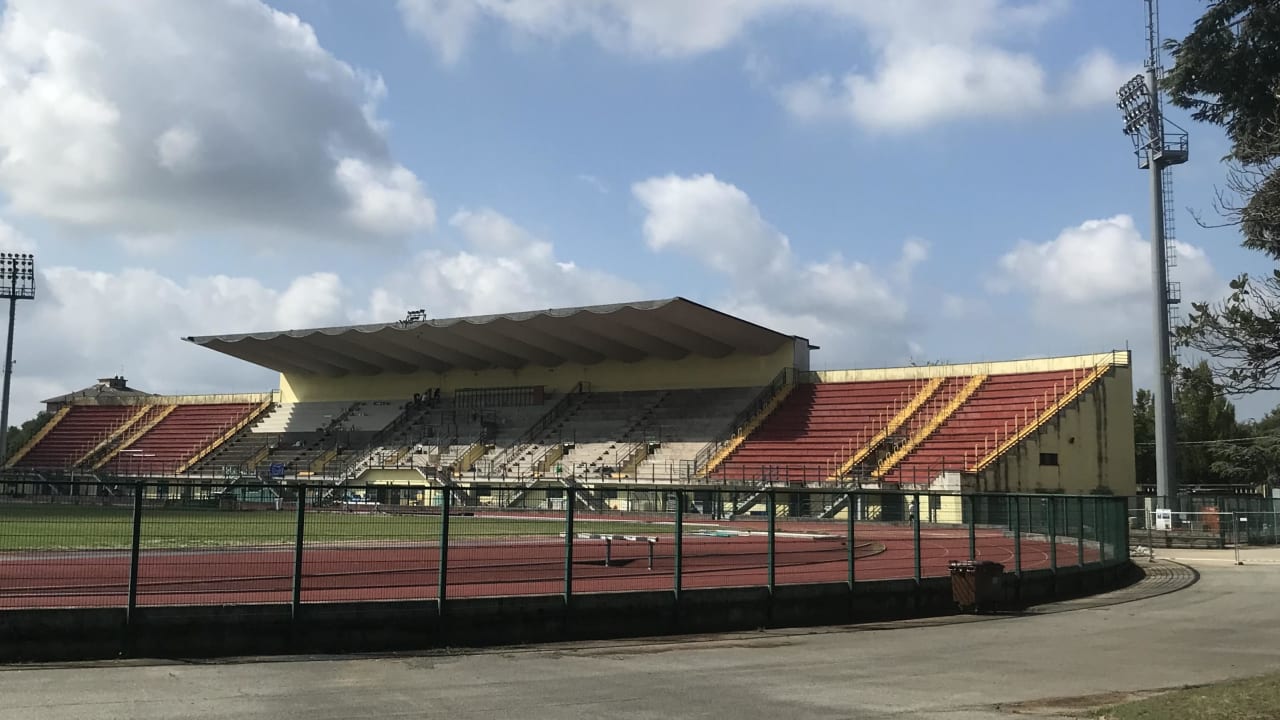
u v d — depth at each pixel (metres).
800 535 31.78
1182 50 11.00
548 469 62.16
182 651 13.26
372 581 16.59
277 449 76.94
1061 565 23.64
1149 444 78.75
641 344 65.81
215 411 87.69
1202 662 13.66
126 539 16.77
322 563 16.36
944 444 51.66
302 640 13.82
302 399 84.88
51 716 9.48
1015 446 47.34
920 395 58.38
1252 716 9.18
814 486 49.53
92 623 12.94
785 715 9.98
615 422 66.25
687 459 59.22
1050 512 23.47
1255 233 9.62
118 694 10.62
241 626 13.55
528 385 74.06
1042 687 11.66
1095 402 51.38
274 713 9.77
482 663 13.17
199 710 9.86
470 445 68.75
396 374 80.12
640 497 42.53
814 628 17.42
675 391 67.38
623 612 16.05
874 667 13.09
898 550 26.98
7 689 10.84
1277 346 9.38
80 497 16.05
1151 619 18.98
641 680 11.96
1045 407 51.34
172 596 14.76
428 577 16.88
